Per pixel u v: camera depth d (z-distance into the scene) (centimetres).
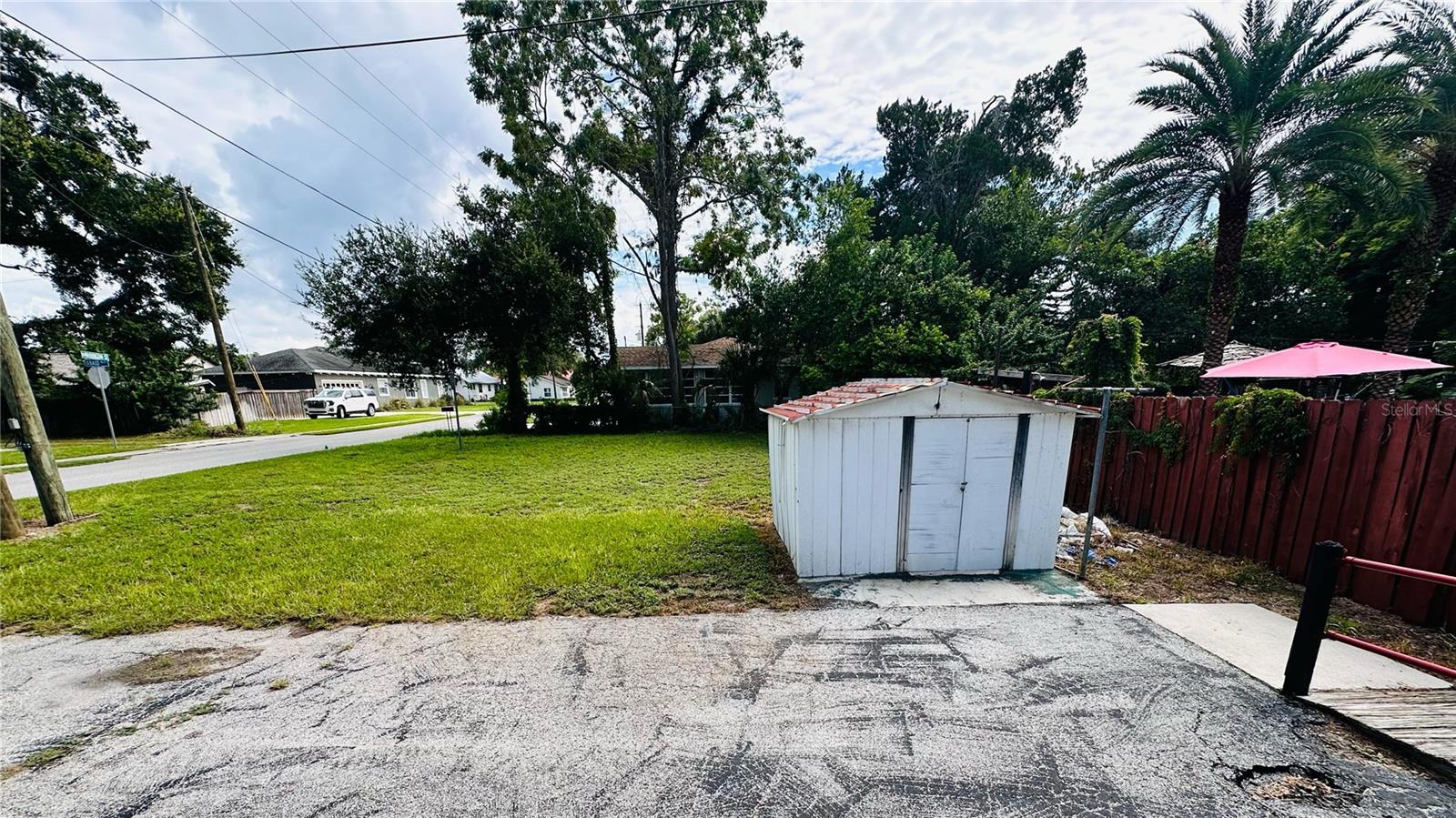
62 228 1653
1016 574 430
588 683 278
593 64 1540
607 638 328
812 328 1567
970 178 2367
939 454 419
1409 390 887
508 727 243
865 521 423
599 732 239
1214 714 246
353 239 1361
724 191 1775
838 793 202
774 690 271
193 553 479
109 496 735
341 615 358
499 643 322
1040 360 1562
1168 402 523
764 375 1658
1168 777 207
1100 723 241
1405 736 220
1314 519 385
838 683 276
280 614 359
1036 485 429
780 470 502
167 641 328
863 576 428
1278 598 375
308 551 483
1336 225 1553
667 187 1753
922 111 2544
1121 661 295
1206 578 414
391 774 214
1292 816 188
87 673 292
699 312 3297
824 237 1584
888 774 211
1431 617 318
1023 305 1731
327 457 1125
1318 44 803
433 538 522
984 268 2208
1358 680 269
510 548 490
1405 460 328
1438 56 777
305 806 199
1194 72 867
